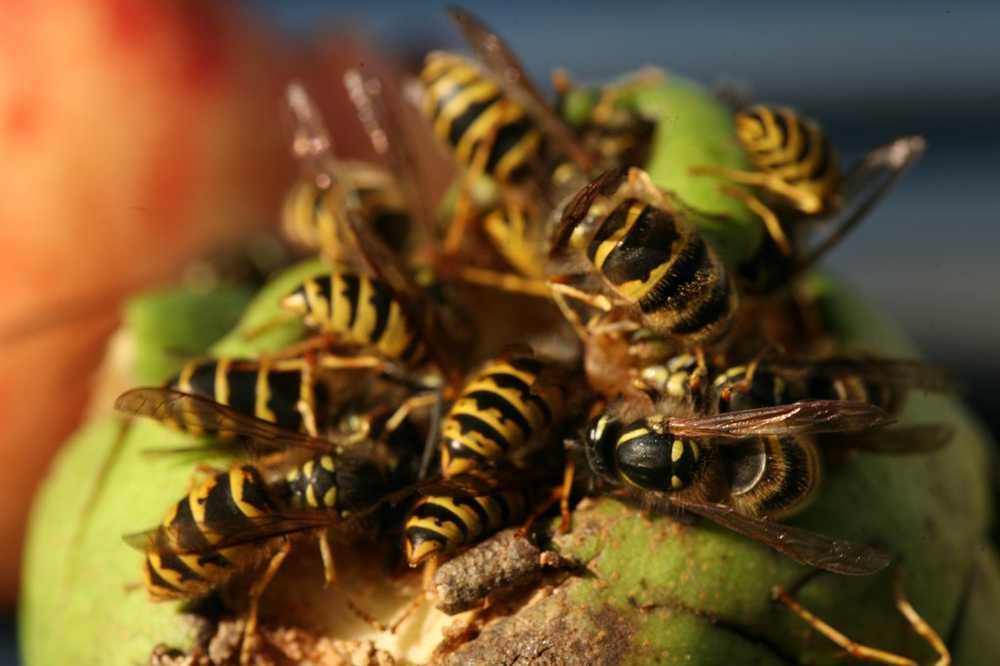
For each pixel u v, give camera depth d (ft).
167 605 0.56
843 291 0.61
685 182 0.57
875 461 0.57
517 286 0.59
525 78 0.59
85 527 0.58
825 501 0.56
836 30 1.25
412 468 0.55
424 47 0.82
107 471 0.59
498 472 0.54
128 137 0.73
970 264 1.04
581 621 0.54
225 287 0.70
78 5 0.73
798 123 0.57
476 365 0.58
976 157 1.13
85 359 0.73
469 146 0.59
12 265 0.72
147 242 0.73
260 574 0.56
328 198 0.60
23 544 0.77
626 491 0.55
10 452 0.74
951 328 0.99
